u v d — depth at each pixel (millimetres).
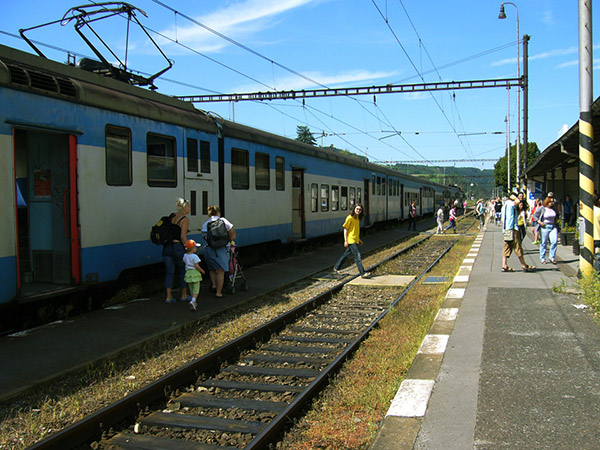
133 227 8688
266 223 13992
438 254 17109
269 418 4543
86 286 7691
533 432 3633
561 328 6406
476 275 10844
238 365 6102
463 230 29141
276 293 10266
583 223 9047
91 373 5434
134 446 4051
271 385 5352
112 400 4797
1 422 4297
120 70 10133
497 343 5828
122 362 5859
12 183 6500
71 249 7555
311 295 10047
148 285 9703
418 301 9117
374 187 26500
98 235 7918
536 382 4609
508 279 10172
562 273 10852
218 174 11484
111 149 8211
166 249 8547
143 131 8938
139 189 8828
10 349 6070
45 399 4762
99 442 4121
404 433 3664
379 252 17750
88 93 7719
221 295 9367
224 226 9180
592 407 4055
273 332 7469
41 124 6926
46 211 7836
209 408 4844
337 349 6637
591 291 7828
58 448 3834
